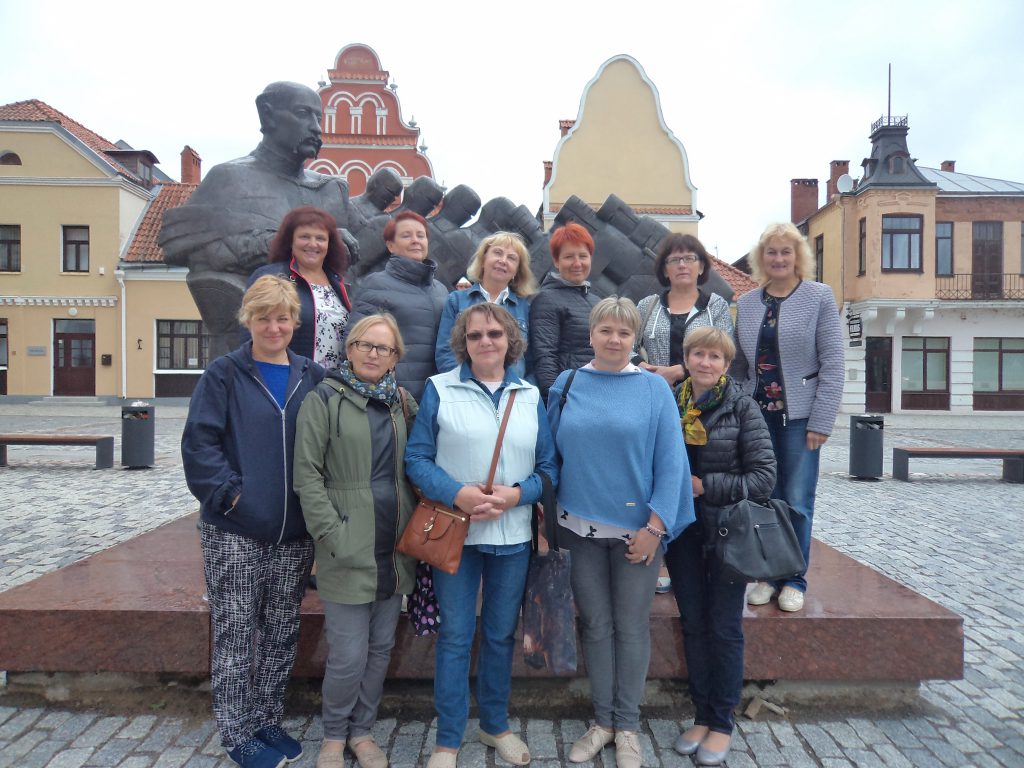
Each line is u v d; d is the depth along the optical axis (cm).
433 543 231
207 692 292
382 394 240
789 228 301
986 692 304
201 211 429
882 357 2200
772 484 244
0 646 286
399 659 285
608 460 242
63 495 733
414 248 319
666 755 254
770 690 292
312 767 244
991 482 890
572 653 235
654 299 323
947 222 2177
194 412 232
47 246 2095
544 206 1680
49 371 2114
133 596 301
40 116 2103
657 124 1677
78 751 254
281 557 245
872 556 525
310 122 443
